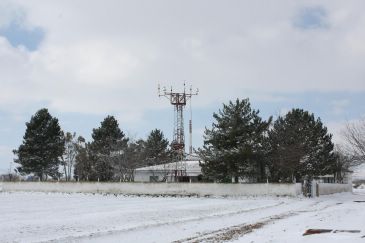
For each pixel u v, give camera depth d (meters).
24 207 33.78
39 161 80.75
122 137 84.25
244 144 50.84
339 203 38.28
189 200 42.84
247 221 23.91
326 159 63.12
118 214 27.84
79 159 86.19
